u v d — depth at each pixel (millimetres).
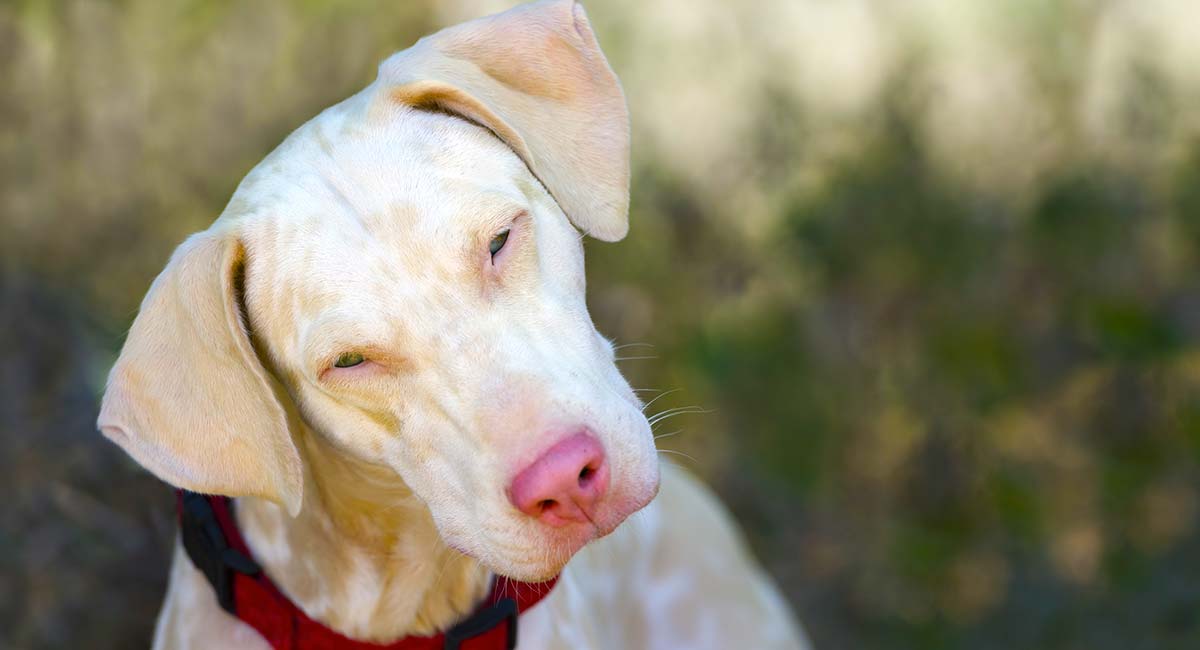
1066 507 6383
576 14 3459
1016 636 6023
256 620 3279
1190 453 6473
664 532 4301
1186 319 6793
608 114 3422
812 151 7008
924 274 6750
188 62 6137
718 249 6723
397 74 3301
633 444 2938
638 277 6453
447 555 3342
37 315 5238
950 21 7469
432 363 2955
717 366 6434
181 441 2959
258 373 2961
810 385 6543
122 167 5910
